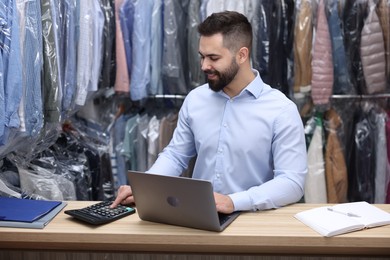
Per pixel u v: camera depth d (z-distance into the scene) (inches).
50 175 74.5
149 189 43.6
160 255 51.5
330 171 92.0
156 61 91.6
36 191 70.8
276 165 54.3
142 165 96.3
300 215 46.0
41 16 65.2
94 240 43.4
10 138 59.9
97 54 81.7
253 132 56.0
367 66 88.3
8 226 44.7
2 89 54.0
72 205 51.4
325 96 88.4
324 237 41.8
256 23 88.0
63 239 43.6
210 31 52.4
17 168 71.7
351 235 41.9
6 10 55.7
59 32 69.7
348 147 95.0
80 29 75.1
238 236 42.2
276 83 88.1
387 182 92.0
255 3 88.4
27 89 60.7
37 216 45.9
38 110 62.5
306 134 92.1
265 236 42.0
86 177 84.9
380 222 43.9
